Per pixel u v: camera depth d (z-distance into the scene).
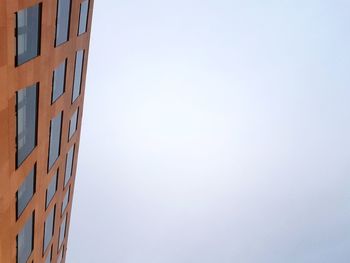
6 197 16.83
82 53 29.34
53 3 19.23
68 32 23.61
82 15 27.00
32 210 22.05
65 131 27.92
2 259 18.19
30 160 19.72
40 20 17.77
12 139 16.44
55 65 21.58
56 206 29.91
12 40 14.52
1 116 14.74
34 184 21.55
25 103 17.67
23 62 16.33
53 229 30.64
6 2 13.35
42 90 19.81
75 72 27.92
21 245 21.23
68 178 33.22
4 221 17.11
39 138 20.86
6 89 14.82
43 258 28.42
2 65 13.95
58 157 27.27
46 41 19.06
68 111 27.66
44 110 20.92
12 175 17.08
